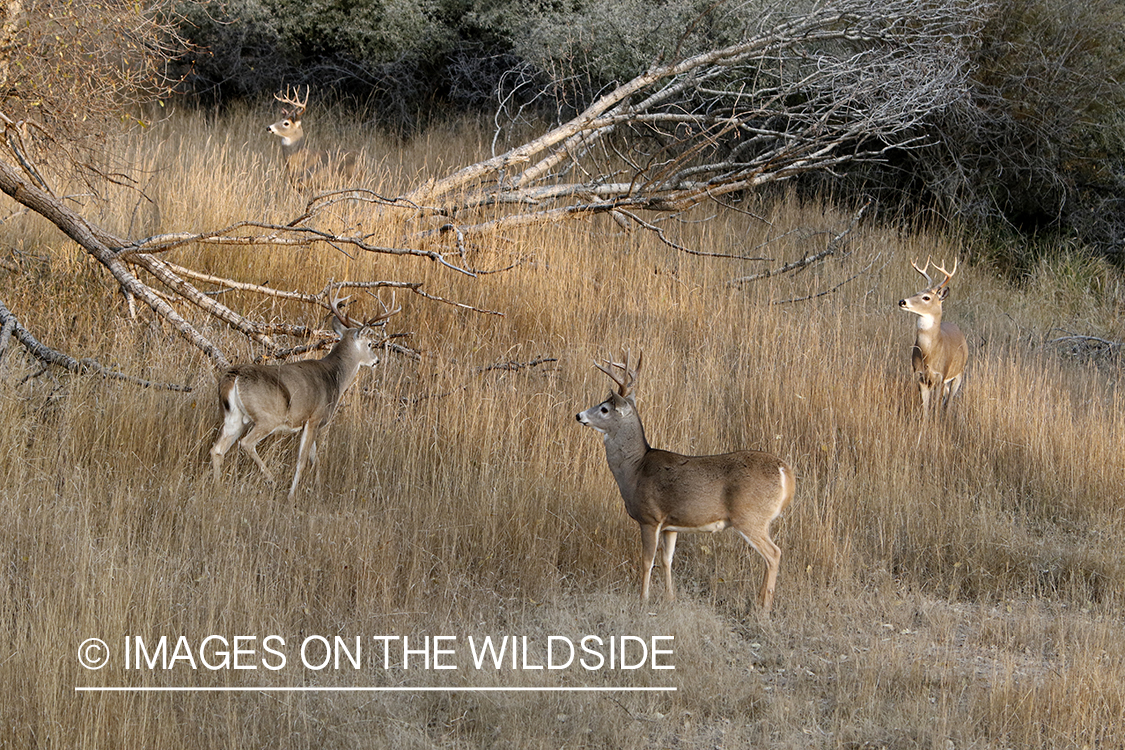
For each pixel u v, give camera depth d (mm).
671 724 7309
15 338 12258
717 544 10477
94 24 13930
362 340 11961
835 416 13453
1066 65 23469
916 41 20391
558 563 10086
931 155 24078
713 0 22906
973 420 13930
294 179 18688
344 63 28672
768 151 24109
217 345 13016
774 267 19953
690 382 13977
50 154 14961
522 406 12648
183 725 6770
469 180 17453
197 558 9148
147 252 12852
